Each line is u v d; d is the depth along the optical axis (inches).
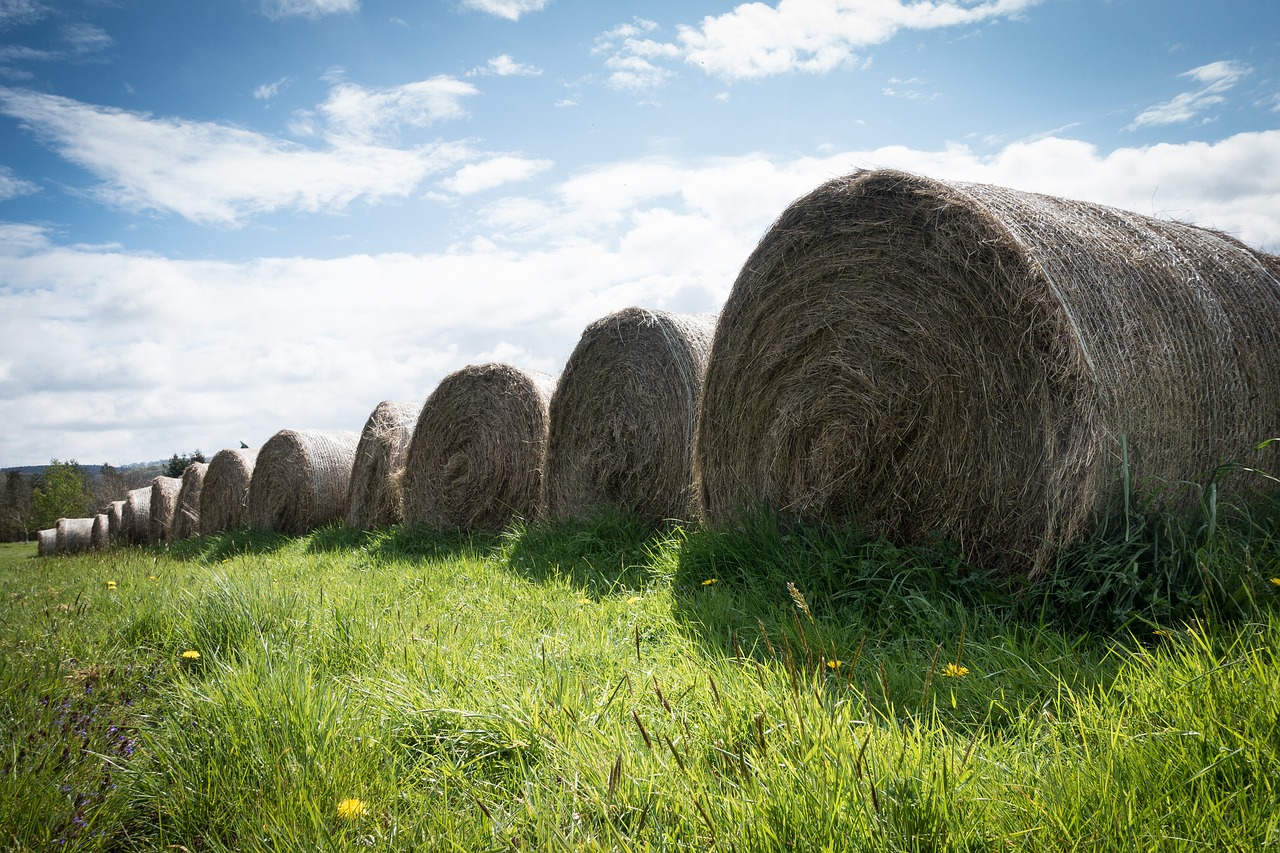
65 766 104.7
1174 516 155.8
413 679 128.2
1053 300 161.8
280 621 167.8
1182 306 174.6
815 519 215.6
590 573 233.8
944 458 185.6
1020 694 114.6
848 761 79.4
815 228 212.4
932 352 187.5
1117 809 73.4
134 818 96.7
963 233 179.3
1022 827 74.8
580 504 326.6
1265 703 86.4
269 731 105.0
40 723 117.6
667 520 277.6
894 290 195.3
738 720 95.8
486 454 382.0
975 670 124.3
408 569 278.4
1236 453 175.2
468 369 392.2
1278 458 182.5
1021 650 134.7
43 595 258.2
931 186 186.2
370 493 471.8
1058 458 161.8
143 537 871.1
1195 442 169.8
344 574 294.4
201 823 93.5
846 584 179.3
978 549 179.8
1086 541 158.4
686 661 130.6
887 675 121.6
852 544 194.4
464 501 388.2
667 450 291.4
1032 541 168.9
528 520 362.9
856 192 201.0
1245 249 206.2
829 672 123.8
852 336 204.1
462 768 101.9
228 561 398.6
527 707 110.0
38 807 91.7
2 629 187.6
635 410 304.2
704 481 251.6
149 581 263.3
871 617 165.9
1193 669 99.0
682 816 78.3
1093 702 101.2
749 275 232.5
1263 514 173.8
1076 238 176.4
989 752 91.8
